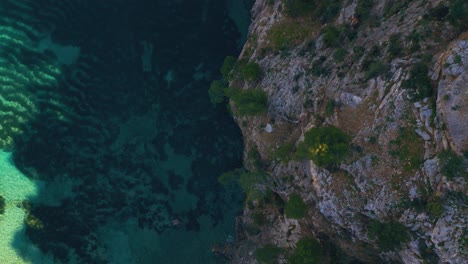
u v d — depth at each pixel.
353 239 48.19
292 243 57.94
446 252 41.38
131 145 69.31
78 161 68.50
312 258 50.59
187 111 69.50
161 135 69.56
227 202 68.25
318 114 51.03
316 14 58.84
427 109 42.84
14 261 66.12
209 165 68.62
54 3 70.38
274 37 61.44
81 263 67.00
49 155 68.25
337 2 56.97
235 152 67.81
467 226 40.50
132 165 69.12
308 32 59.41
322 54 55.00
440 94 41.59
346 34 53.62
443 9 44.69
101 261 67.44
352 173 46.47
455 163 40.41
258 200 62.88
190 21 70.62
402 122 44.16
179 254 68.00
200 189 68.69
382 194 44.72
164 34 70.81
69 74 69.31
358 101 47.22
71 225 67.56
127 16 70.69
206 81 69.94
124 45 70.56
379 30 50.06
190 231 68.44
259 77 61.12
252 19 69.38
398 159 44.22
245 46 65.94
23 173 67.94
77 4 70.75
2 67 68.75
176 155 69.25
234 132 68.12
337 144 44.84
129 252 67.94
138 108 69.81
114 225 68.19
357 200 46.16
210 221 68.38
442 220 41.62
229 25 70.88
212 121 68.94
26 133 68.38
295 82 56.00
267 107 58.47
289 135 56.50
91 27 70.56
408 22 47.22
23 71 68.75
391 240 44.66
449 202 41.28
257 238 63.66
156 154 69.44
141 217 68.56
